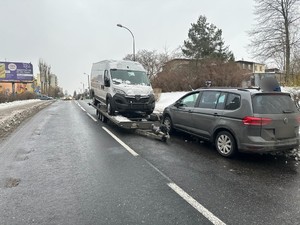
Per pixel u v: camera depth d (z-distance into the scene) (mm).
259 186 4645
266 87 7594
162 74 34594
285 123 6035
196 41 43312
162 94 27797
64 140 8438
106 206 3842
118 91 10789
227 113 6477
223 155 6555
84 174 5191
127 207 3814
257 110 5906
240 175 5203
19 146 7551
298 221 3473
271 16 30594
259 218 3545
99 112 13695
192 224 3377
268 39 30531
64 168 5555
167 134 8266
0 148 7289
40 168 5543
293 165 5871
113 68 11773
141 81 11805
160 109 16828
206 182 4812
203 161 6145
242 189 4508
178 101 8789
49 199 4066
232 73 28438
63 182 4770
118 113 11109
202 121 7340
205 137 7289
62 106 26953
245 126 5957
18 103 29703
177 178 5004
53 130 10398
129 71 11977
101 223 3379
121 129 10641
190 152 6953
